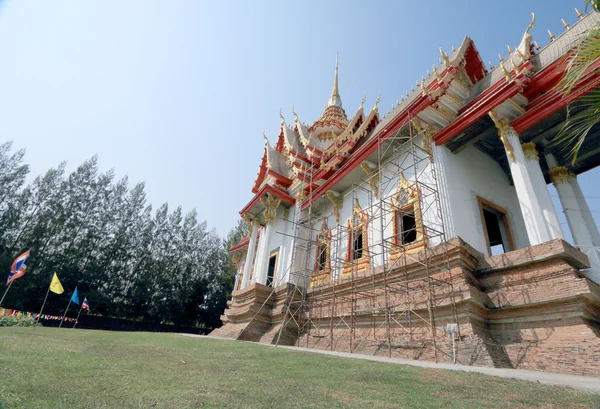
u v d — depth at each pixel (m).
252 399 3.39
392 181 14.35
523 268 8.80
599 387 4.40
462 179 12.32
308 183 18.72
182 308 39.88
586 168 13.92
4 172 35.28
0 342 6.38
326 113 27.28
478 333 8.27
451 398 3.73
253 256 21.98
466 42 14.88
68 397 3.10
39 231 32.75
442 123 12.88
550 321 7.71
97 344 7.91
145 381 4.00
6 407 2.66
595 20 10.73
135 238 40.75
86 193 38.44
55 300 31.36
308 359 7.09
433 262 10.27
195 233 47.16
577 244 11.99
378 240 13.94
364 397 3.69
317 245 17.92
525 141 12.47
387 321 10.27
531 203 9.62
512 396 3.85
